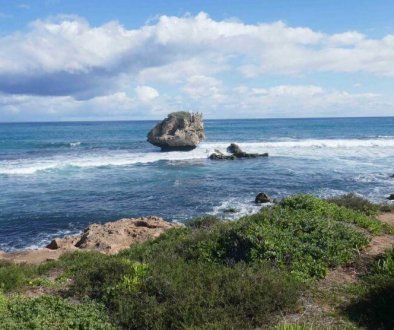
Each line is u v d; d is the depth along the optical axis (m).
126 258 13.34
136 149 67.81
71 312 9.15
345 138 84.88
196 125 66.56
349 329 8.03
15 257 17.88
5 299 9.87
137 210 28.91
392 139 79.56
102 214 28.05
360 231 13.30
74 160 53.16
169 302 9.23
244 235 12.20
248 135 98.69
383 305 8.58
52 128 152.75
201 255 12.20
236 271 10.41
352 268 11.03
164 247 13.98
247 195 32.81
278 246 11.58
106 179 40.69
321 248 11.70
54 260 15.64
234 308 8.78
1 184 38.22
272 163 50.41
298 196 16.23
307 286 9.99
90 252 16.41
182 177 41.47
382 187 34.78
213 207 29.22
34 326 8.38
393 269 10.18
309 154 58.94
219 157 54.88
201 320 8.51
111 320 8.96
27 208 29.59
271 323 8.44
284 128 129.00
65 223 26.17
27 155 59.56
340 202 20.23
